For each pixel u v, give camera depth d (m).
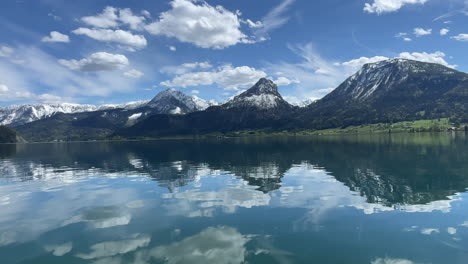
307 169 52.69
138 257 17.33
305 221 23.20
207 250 18.12
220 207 27.91
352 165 56.59
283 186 37.59
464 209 25.42
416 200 28.88
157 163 70.69
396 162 59.59
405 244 18.52
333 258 16.83
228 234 20.78
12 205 30.75
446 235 19.77
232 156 85.50
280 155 84.38
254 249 18.19
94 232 21.83
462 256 16.73
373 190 33.88
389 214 24.50
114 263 16.61
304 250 17.92
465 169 48.16
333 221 23.05
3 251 18.73
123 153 113.75
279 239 19.73
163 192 35.69
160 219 24.59
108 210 27.89
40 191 38.16
